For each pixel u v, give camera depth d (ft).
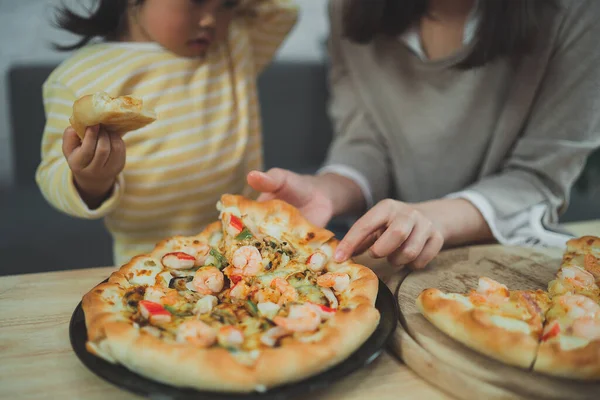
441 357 1.37
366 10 2.64
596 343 1.28
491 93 2.56
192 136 2.52
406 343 1.39
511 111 2.50
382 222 1.78
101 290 1.52
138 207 2.46
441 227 2.06
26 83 4.84
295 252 1.78
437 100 2.70
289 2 3.10
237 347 1.29
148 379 1.22
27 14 5.35
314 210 2.21
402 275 1.83
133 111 1.57
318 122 5.84
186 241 1.83
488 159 2.62
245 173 2.79
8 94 4.93
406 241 1.79
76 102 1.60
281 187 2.09
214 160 2.58
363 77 2.97
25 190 5.17
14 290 1.78
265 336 1.33
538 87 2.43
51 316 1.62
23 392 1.27
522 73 2.43
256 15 2.91
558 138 2.34
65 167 2.05
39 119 4.93
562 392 1.23
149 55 2.43
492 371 1.30
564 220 5.18
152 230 2.56
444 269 1.87
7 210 4.98
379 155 2.99
